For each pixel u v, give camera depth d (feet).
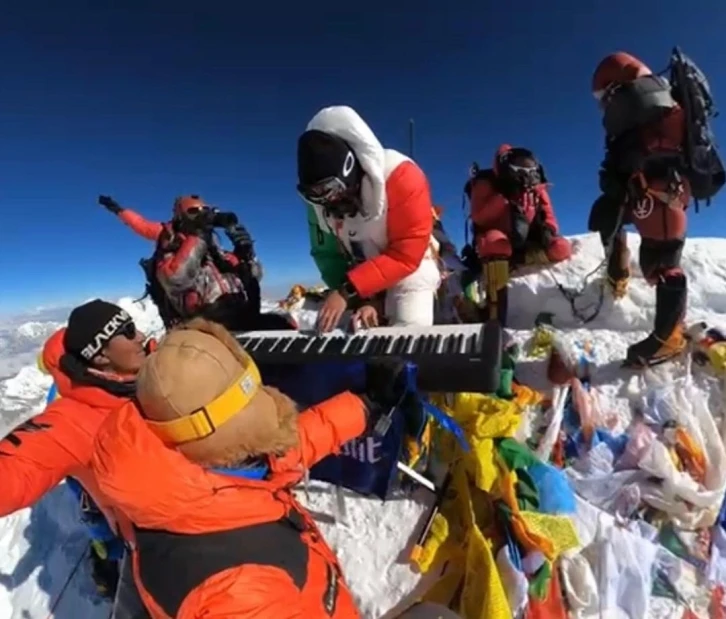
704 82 9.39
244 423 4.98
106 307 7.68
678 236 10.18
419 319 10.87
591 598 8.37
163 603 4.85
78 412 7.39
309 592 5.11
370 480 8.94
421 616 7.30
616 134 10.05
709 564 8.80
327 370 8.72
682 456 9.53
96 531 8.78
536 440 9.92
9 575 10.16
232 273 12.79
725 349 10.41
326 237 12.07
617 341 12.01
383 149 10.15
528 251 14.19
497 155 13.17
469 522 8.49
